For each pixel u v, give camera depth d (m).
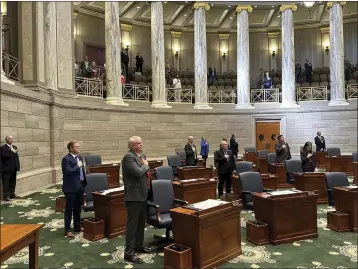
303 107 18.39
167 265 4.56
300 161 9.56
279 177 10.50
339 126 17.86
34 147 10.88
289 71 18.94
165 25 23.95
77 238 5.93
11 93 9.27
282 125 18.73
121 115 15.80
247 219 7.12
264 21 24.28
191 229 4.55
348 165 12.91
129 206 4.94
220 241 4.77
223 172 8.99
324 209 8.00
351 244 5.55
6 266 4.82
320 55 24.20
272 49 24.80
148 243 5.66
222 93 20.33
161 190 5.70
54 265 4.79
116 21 16.23
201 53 18.78
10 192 9.13
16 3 12.23
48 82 12.38
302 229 5.79
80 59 21.22
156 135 17.06
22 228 3.95
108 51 16.06
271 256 5.04
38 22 11.96
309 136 18.36
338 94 18.05
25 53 11.61
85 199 6.54
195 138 18.19
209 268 4.56
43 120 11.63
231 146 15.36
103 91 17.19
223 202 5.03
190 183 7.20
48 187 11.10
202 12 18.91
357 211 6.20
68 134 13.41
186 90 20.22
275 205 5.54
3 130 8.97
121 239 5.88
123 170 4.93
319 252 5.20
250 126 19.02
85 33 21.53
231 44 24.98
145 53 23.83
